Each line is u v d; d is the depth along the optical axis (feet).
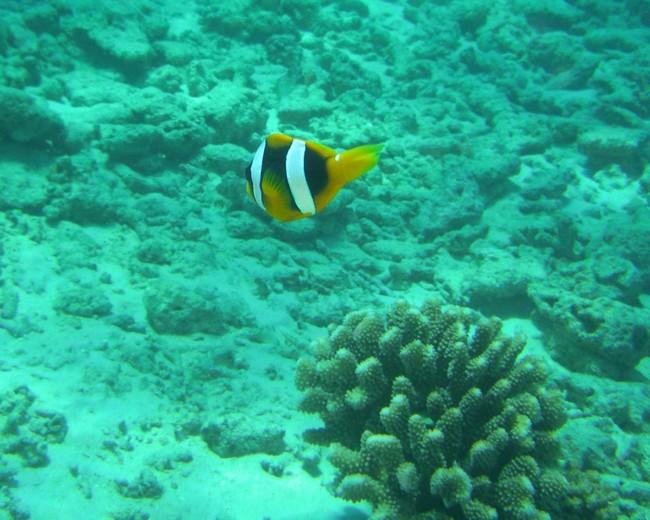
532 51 8.23
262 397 2.87
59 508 2.12
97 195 3.88
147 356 2.87
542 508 2.11
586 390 3.43
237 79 5.88
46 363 2.69
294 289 3.97
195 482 2.35
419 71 7.31
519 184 5.68
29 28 5.34
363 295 4.07
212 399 2.78
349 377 2.25
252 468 2.48
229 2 6.86
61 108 4.78
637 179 6.13
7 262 3.28
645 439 3.23
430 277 4.42
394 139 5.84
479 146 6.00
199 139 4.66
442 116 6.51
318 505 2.35
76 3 5.64
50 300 3.11
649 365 4.03
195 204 4.34
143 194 4.27
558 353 3.91
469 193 5.08
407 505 2.02
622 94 7.04
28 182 3.82
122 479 2.26
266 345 3.29
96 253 3.60
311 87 6.00
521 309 4.33
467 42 8.71
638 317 3.72
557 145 6.63
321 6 8.16
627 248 4.81
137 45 5.52
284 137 1.49
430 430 2.02
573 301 3.85
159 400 2.69
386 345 2.23
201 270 3.69
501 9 8.97
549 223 4.87
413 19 8.81
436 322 2.36
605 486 2.29
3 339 2.78
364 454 2.07
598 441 2.91
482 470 2.07
